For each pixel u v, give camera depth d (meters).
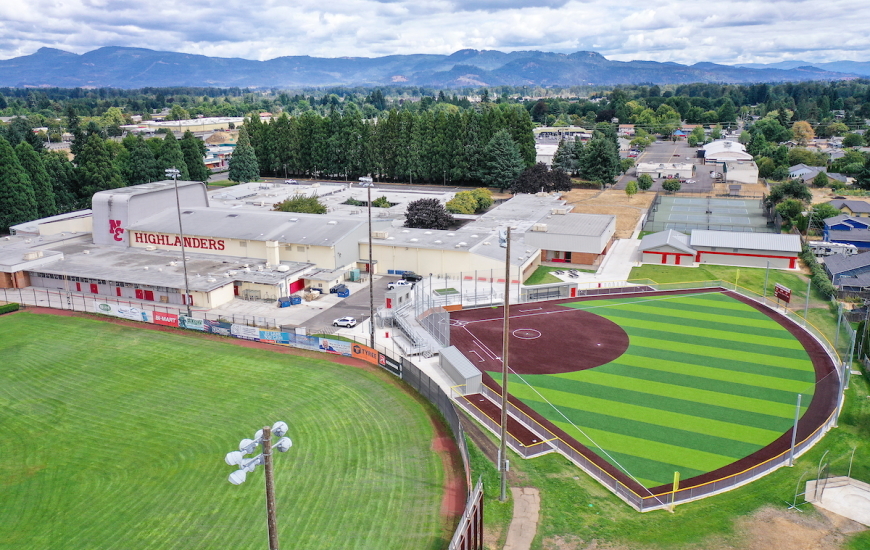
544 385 63.12
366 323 80.44
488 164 176.25
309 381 62.97
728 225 138.50
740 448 51.66
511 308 86.06
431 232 110.31
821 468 48.41
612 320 81.06
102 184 147.62
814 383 63.28
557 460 49.84
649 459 50.03
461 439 48.41
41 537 40.16
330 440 51.72
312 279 92.94
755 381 63.75
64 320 80.62
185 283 84.25
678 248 107.38
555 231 109.00
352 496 44.06
